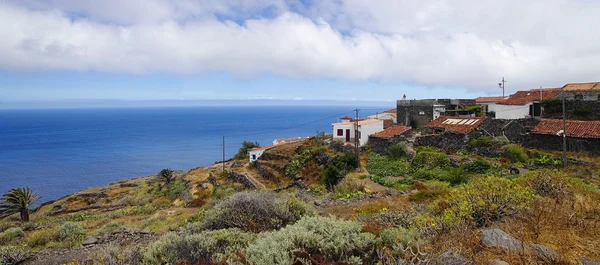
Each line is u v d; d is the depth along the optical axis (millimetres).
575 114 35469
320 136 55812
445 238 7809
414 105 49312
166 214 25438
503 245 6895
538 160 27000
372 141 39562
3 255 13625
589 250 6582
